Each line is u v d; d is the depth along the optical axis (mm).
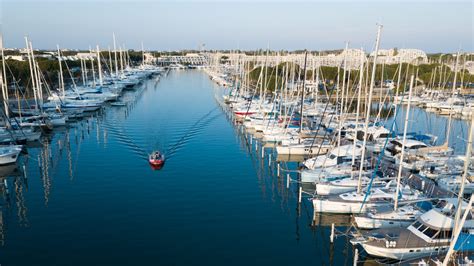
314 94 100250
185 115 87875
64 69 143375
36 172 49469
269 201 40875
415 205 35250
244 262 29641
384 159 50625
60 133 70625
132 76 160375
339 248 31672
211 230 34406
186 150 59688
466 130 73625
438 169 45969
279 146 56656
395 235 29094
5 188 44094
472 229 27484
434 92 102312
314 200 36812
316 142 58031
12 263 29156
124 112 91562
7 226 34938
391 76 118062
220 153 58312
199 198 41281
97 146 61406
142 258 29938
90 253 30547
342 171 44500
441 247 27484
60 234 33500
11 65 108375
